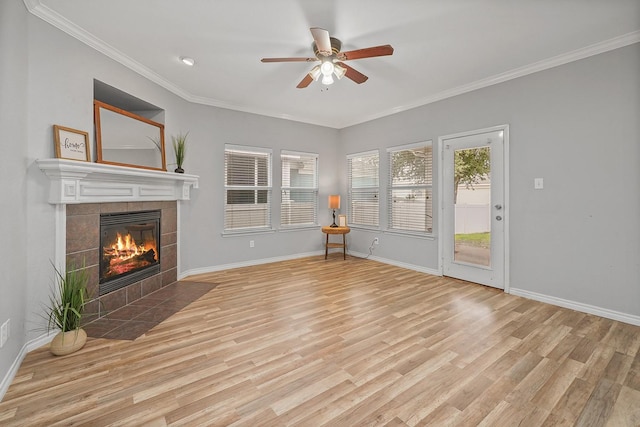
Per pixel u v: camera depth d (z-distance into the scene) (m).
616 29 2.51
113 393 1.67
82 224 2.57
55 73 2.34
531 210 3.25
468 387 1.73
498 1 2.16
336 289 3.58
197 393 1.67
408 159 4.66
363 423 1.45
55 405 1.56
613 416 1.50
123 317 2.74
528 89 3.24
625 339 2.32
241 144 4.70
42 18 2.23
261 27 2.52
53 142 2.33
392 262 4.91
